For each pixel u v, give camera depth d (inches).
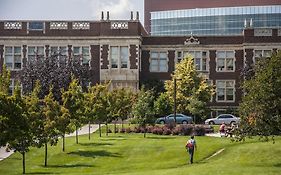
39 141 1301.7
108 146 1638.8
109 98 2031.3
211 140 1732.3
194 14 5600.4
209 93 2719.0
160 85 2920.8
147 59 3009.4
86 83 2832.2
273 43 2906.0
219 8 5492.1
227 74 2970.0
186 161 1390.3
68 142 1753.2
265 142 1600.6
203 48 2987.2
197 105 2429.9
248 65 2827.3
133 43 2869.1
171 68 2997.0
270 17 5359.3
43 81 2379.4
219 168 1176.8
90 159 1427.2
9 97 968.3
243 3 5447.8
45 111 1409.9
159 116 2529.5
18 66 2898.6
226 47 2974.9
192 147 1364.4
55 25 2906.0
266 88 1235.9
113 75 2859.3
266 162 1310.3
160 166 1315.2
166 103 2546.8
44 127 1310.3
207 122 2559.1
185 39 2999.5
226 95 2965.1
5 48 2903.5
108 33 2874.0
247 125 1266.0
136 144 1663.4
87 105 1812.3
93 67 2881.4
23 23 2908.5
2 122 957.2
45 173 1221.1
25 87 2461.9
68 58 2632.9
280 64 1240.2
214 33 5526.6
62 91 1594.5
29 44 2901.1
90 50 2891.2
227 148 1524.4
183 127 2049.7
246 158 1366.9
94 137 1946.4
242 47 2965.1
